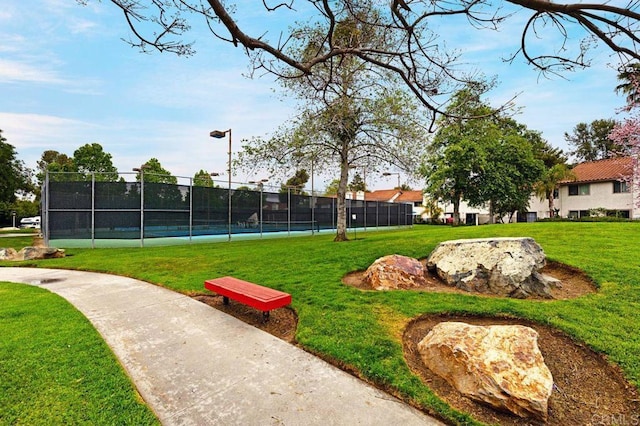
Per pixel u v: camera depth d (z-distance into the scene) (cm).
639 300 473
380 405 289
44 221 1494
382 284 591
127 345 409
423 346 359
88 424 259
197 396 303
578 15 216
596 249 749
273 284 635
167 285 688
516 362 302
